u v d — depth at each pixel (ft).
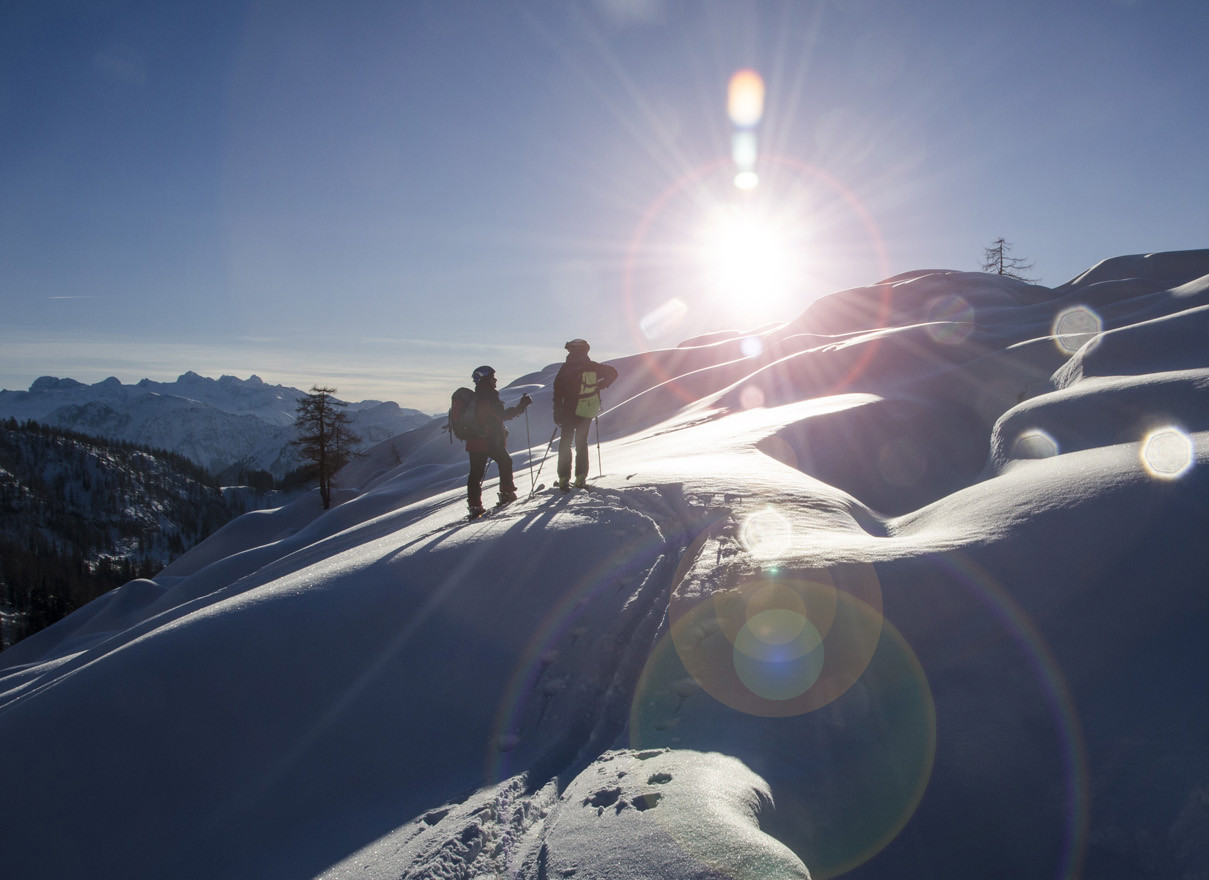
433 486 107.24
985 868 11.48
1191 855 10.93
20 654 107.24
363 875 11.31
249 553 81.51
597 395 30.55
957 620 16.28
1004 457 33.04
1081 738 13.35
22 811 15.60
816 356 92.73
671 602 18.01
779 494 26.50
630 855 9.43
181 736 16.71
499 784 13.06
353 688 17.46
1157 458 20.70
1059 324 84.99
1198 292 62.39
